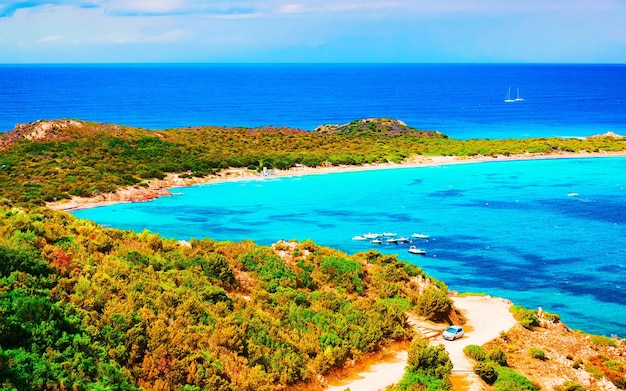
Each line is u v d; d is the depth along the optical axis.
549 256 89.12
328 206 122.94
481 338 52.78
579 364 49.28
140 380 33.97
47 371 29.98
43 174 133.62
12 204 111.00
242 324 42.91
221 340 39.97
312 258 65.94
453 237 99.75
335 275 63.03
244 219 112.81
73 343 33.03
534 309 68.50
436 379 42.81
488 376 44.41
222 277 54.72
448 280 79.06
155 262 52.91
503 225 106.88
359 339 47.25
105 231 60.12
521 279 79.44
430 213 116.38
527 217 112.25
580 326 64.56
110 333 35.59
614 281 78.56
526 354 50.09
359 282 62.38
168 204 124.19
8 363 29.44
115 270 45.72
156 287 45.09
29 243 45.84
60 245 49.19
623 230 103.12
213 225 108.25
